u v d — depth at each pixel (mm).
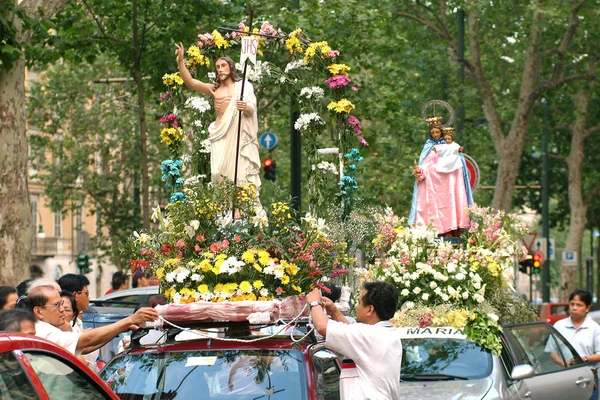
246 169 13547
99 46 26016
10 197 16969
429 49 39625
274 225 9492
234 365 8148
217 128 13531
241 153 13523
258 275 9070
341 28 28547
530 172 54188
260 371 8062
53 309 8180
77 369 5891
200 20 25688
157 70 25312
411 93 36906
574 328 13852
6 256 16938
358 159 15617
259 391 7941
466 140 37688
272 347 8273
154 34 25359
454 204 13797
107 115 42094
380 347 7586
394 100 30328
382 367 7590
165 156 41219
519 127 39875
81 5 24922
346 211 15156
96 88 42219
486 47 42844
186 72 13727
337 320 8211
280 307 8570
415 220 14000
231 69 13703
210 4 24984
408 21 40656
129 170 42750
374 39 28859
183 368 8172
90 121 42656
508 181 40062
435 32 40094
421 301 11602
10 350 5207
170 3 24766
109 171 43094
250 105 13461
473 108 43281
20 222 17047
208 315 8453
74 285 10484
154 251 9516
